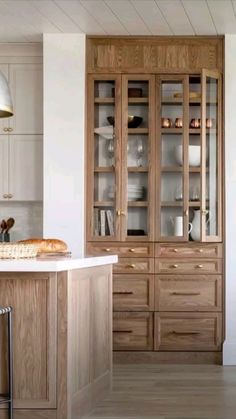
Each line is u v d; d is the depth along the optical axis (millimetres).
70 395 5445
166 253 7816
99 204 7855
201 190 7648
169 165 7863
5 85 5770
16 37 7922
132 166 7871
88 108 7863
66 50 7777
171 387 6668
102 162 7883
